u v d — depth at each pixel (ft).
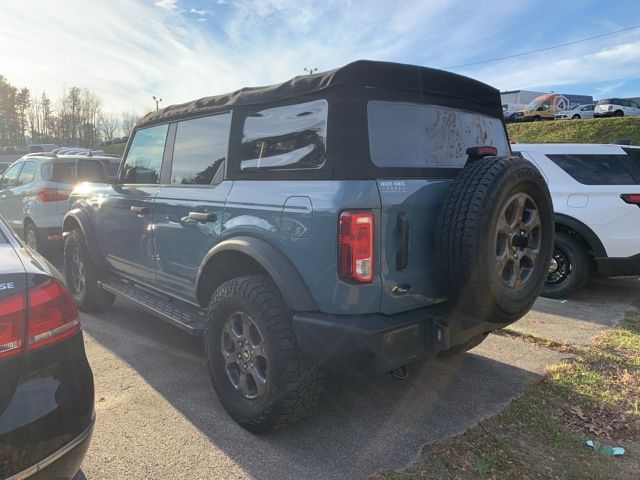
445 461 8.34
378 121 8.51
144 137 13.96
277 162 9.15
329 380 11.46
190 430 9.32
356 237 7.66
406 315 8.39
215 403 10.38
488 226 7.98
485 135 11.01
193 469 8.14
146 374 11.78
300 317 8.20
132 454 8.52
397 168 8.53
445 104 9.86
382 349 7.87
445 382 11.41
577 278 18.70
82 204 16.52
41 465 5.71
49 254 25.02
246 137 9.97
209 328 9.89
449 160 9.85
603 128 79.87
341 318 7.89
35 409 5.74
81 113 247.29
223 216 9.91
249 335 9.20
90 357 12.82
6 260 6.35
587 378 11.66
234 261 10.11
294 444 8.89
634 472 8.24
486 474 8.02
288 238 8.43
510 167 8.38
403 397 10.68
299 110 8.80
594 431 9.45
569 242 18.71
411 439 9.04
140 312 16.96
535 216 9.11
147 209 12.68
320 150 8.29
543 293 19.48
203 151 11.26
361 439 9.05
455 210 8.20
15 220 25.70
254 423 8.98
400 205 8.20
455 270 8.15
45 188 22.76
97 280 15.85
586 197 18.43
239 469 8.15
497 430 9.38
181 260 11.50
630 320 16.21
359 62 8.22
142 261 13.29
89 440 6.44
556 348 13.62
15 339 5.75
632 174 18.78
